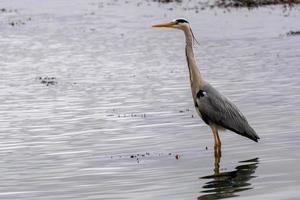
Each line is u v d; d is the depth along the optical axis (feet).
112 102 70.18
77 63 103.45
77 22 154.61
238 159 43.37
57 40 130.93
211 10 166.81
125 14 164.25
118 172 41.78
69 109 66.90
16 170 43.60
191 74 48.11
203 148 47.52
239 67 92.58
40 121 61.05
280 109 60.90
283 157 42.98
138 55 109.91
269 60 97.55
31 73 94.73
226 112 46.09
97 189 37.96
